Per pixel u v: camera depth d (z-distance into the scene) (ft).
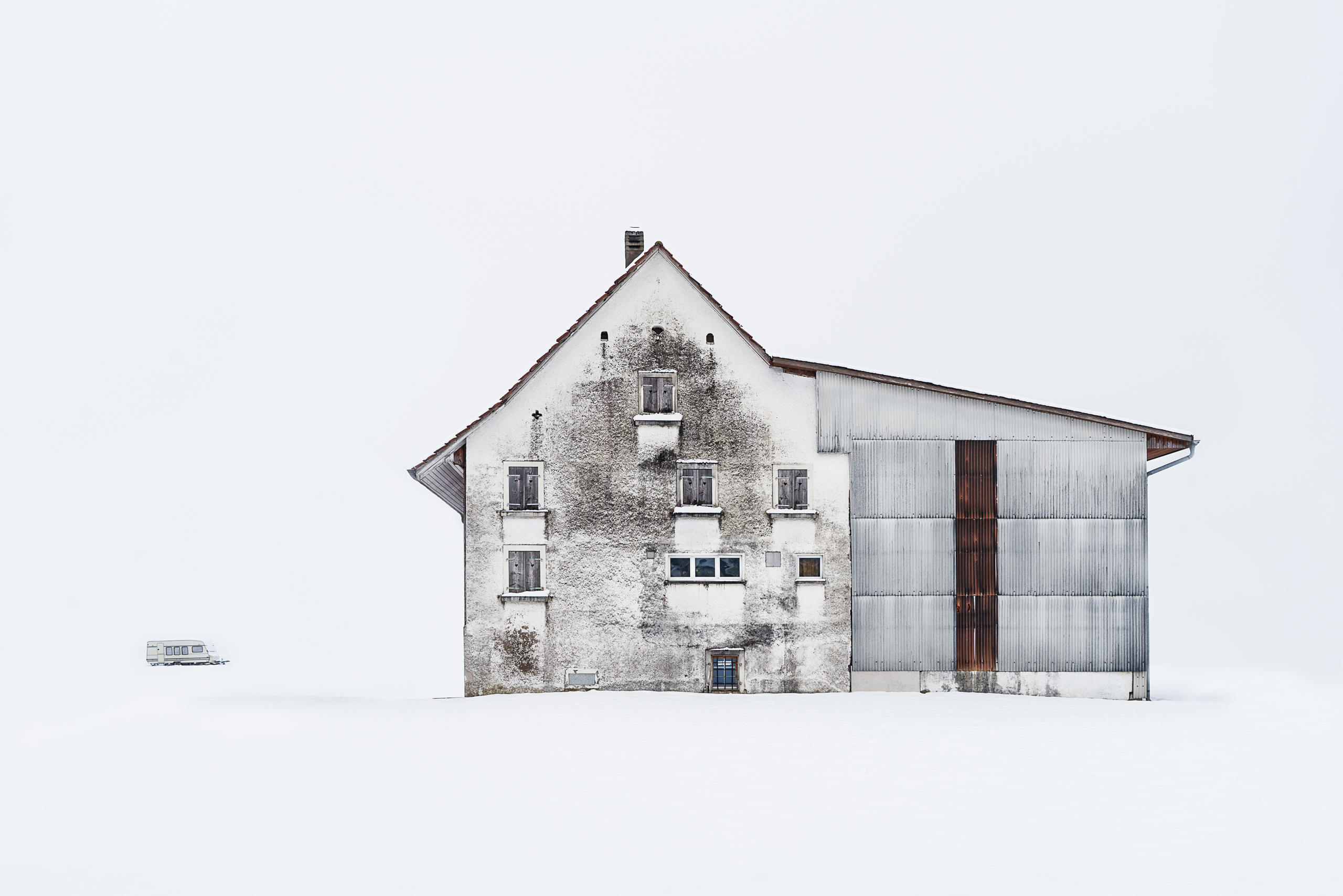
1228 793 66.80
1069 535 104.99
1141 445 105.19
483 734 84.74
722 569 105.29
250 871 52.49
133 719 97.14
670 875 51.57
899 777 70.69
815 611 104.94
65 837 58.49
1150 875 51.49
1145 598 104.47
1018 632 104.58
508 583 105.19
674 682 104.63
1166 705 100.68
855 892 49.14
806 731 85.25
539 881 50.80
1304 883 50.29
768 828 59.41
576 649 104.83
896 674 104.63
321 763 75.72
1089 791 67.46
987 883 50.34
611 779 70.28
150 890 49.93
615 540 105.40
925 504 105.40
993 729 86.48
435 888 49.88
